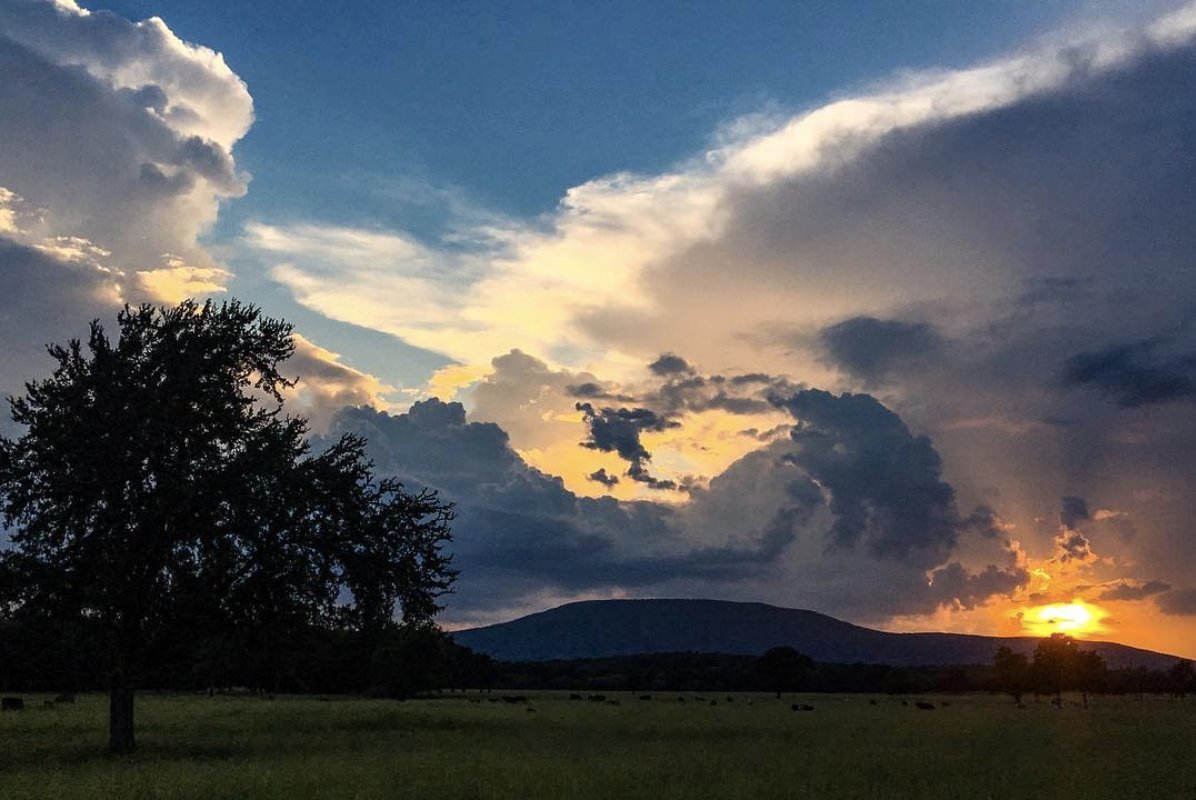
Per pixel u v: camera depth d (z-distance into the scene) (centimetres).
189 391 3139
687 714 6706
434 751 3083
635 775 2289
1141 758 2938
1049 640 12800
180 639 3086
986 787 2159
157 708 6412
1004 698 14712
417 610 3681
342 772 2309
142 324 3225
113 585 2947
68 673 3244
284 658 3509
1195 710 8456
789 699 13050
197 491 2984
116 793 1950
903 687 17150
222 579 3081
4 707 5897
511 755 2909
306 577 3219
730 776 2292
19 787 2084
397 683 10462
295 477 3203
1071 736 4203
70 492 2964
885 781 2292
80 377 3108
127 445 2978
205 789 1988
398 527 3594
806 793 2011
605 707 8281
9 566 2964
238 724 4588
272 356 3472
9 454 3019
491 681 16975
